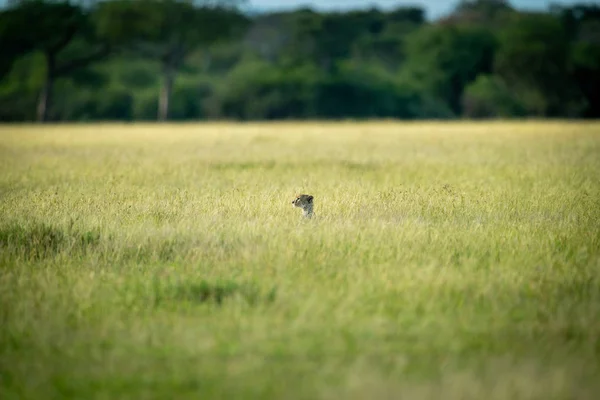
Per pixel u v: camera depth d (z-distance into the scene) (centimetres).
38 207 5478
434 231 4566
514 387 2509
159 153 10494
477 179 7231
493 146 11212
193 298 3412
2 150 11338
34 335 2995
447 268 3822
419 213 5194
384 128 17238
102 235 4488
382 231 4447
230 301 3331
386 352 2809
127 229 4619
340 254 4034
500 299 3375
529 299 3388
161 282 3638
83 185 6838
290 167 8344
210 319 3158
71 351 2852
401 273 3700
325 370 2644
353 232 4466
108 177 7400
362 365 2677
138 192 6197
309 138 13688
